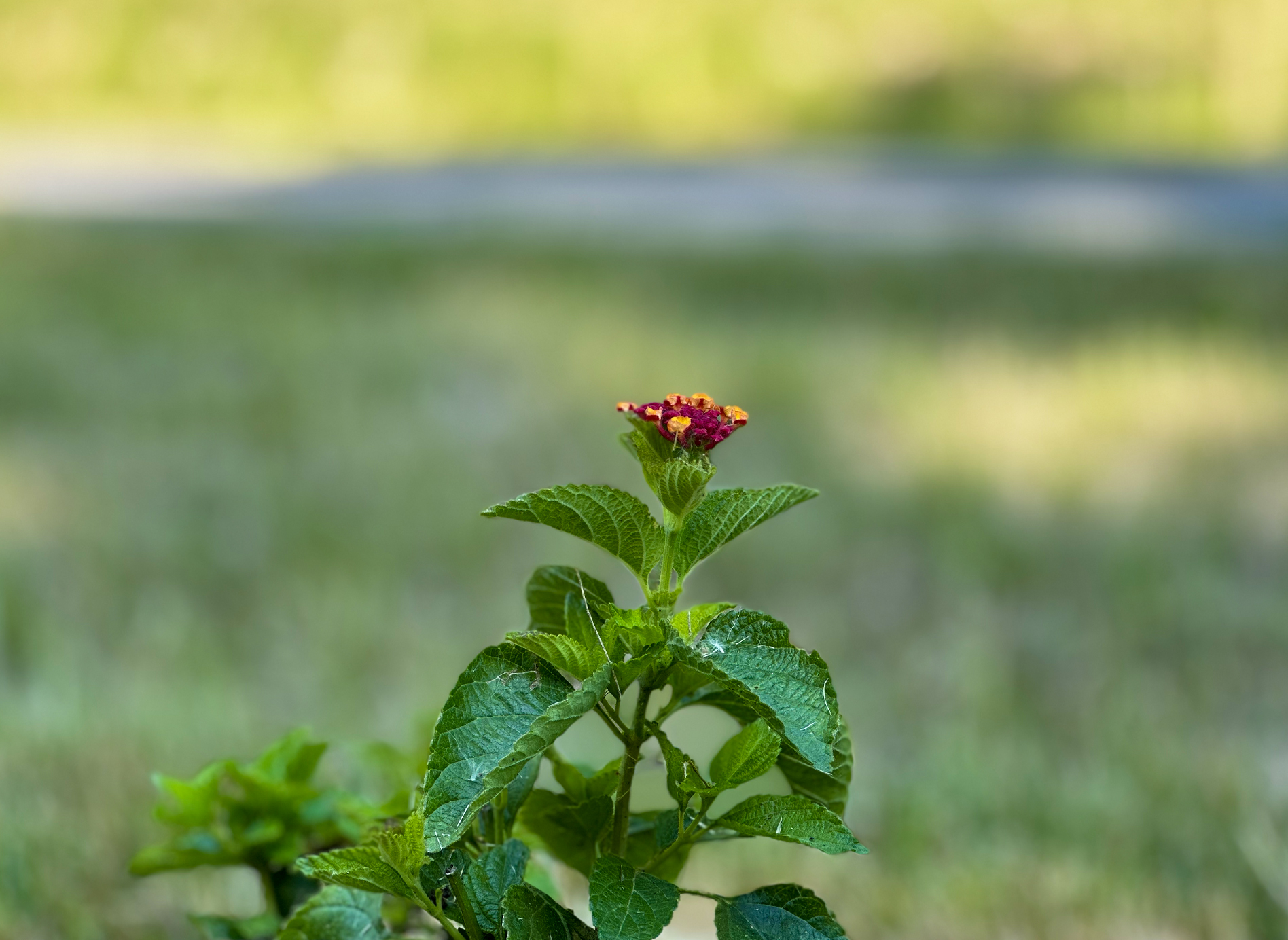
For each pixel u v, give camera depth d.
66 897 2.53
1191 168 17.53
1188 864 2.79
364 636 4.18
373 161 20.28
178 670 3.83
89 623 4.25
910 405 7.23
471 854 1.51
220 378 7.78
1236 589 4.67
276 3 25.58
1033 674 3.99
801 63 22.64
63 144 21.73
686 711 3.51
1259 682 3.87
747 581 4.88
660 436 1.33
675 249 12.53
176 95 24.27
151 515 5.43
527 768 1.53
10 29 25.42
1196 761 3.22
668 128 21.86
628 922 1.29
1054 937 2.55
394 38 24.61
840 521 5.48
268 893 1.94
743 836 1.44
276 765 1.98
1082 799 3.00
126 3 25.66
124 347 8.53
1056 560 5.03
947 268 11.27
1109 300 9.84
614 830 1.45
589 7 24.59
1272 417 6.83
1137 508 5.61
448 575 4.86
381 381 7.72
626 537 1.35
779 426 6.90
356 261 11.86
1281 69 20.38
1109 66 21.08
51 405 7.11
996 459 6.34
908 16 23.06
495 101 23.05
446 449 6.45
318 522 5.38
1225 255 11.64
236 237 13.44
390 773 2.20
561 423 6.91
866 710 3.72
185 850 1.87
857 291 10.43
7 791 2.86
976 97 21.20
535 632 1.51
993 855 2.81
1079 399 7.21
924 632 4.35
